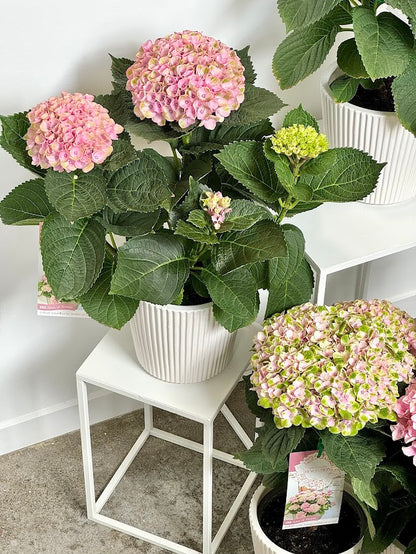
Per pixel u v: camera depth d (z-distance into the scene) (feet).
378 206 3.69
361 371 3.02
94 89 3.59
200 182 3.30
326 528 3.47
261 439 3.25
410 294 5.01
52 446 4.49
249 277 3.12
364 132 3.47
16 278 3.90
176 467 4.36
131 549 4.00
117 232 3.02
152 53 3.04
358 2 3.59
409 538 3.31
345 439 3.09
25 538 4.05
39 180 3.14
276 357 3.13
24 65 3.38
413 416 2.96
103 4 3.36
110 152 2.91
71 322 4.15
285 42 3.39
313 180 3.19
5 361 4.15
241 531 4.05
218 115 3.01
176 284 3.11
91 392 4.47
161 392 3.51
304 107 4.06
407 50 3.21
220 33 3.66
